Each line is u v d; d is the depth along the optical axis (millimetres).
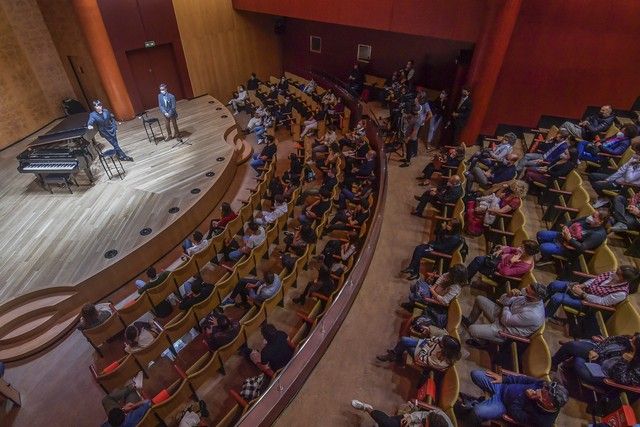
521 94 7395
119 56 9758
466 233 5234
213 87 12312
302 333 4281
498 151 5988
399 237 5473
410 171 7227
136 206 6848
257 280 5035
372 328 4059
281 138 10805
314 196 6844
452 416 2721
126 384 4312
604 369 2883
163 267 6266
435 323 3721
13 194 7168
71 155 7008
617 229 4211
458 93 8016
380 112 9789
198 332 5016
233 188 8414
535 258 4570
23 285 5309
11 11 8578
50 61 9625
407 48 10359
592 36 6488
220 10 11508
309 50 12805
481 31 6758
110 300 5691
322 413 3266
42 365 4789
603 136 5930
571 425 2959
